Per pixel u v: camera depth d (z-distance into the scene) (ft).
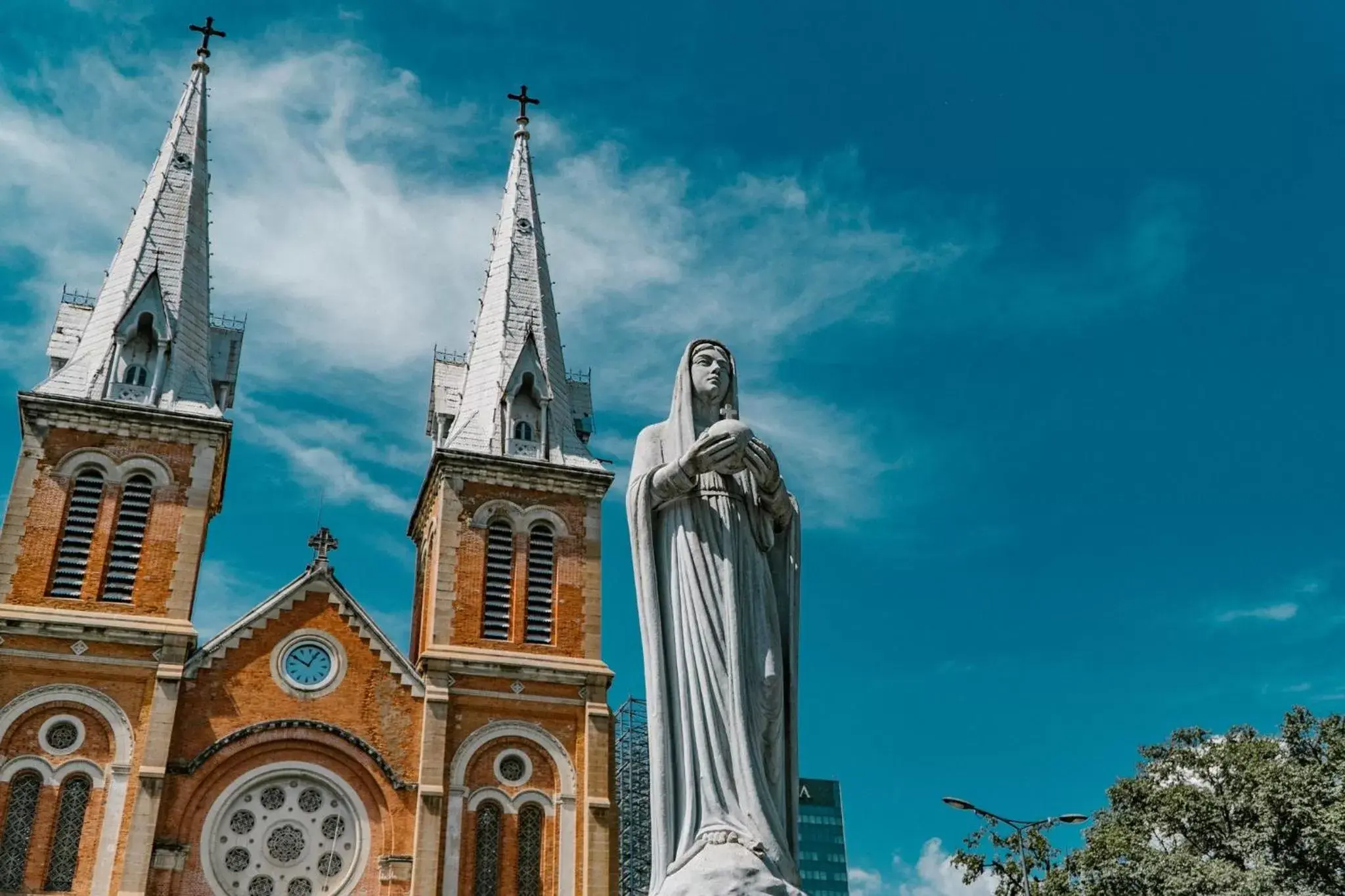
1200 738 128.36
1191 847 116.98
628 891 219.82
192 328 175.32
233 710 151.12
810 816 440.86
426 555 183.21
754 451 22.61
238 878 143.13
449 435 185.26
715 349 24.29
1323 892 105.50
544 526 175.32
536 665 163.02
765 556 23.13
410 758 154.81
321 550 163.53
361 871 147.54
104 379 164.14
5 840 136.36
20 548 150.20
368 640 159.94
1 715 141.79
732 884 19.22
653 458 23.50
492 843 153.38
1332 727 120.88
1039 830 130.52
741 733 20.94
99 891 134.92
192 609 153.69
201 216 188.65
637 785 227.40
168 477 159.02
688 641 21.58
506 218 216.33
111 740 143.74
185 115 200.64
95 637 147.43
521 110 233.76
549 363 196.24
